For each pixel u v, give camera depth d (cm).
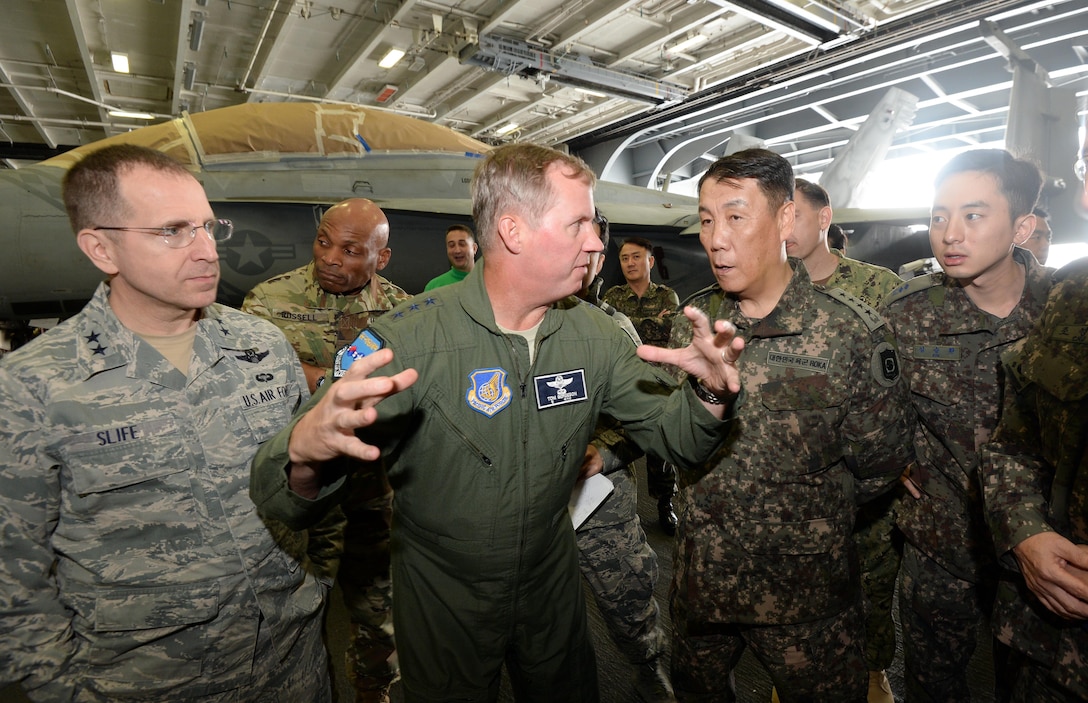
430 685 122
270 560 120
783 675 142
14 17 863
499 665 125
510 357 113
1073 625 100
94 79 973
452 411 109
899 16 943
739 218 134
